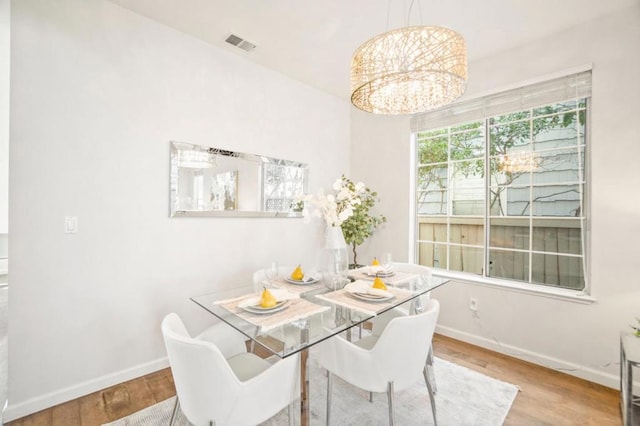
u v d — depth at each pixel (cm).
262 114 305
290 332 140
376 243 375
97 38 210
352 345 154
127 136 222
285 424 178
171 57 244
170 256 245
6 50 241
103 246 213
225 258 278
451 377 230
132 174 225
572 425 179
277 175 317
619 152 217
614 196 219
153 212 235
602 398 205
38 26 188
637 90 211
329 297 183
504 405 196
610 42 220
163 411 189
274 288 202
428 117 326
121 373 221
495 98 279
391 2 210
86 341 207
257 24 238
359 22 234
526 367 246
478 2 209
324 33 249
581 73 235
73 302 202
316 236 356
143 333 232
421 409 192
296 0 210
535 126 267
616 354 217
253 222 299
